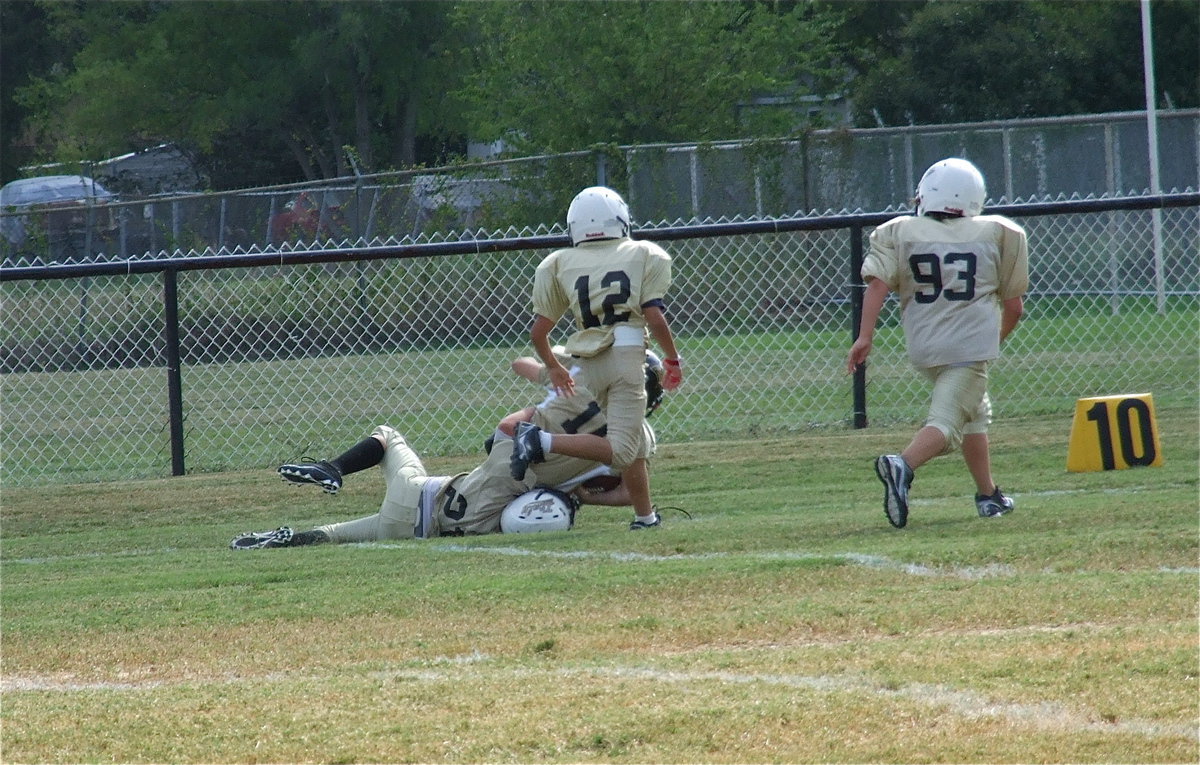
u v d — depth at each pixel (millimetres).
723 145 68625
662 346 22938
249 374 52375
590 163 68500
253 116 131500
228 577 21188
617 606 17734
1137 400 29031
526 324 50250
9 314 57188
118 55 138125
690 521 24781
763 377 46094
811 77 115812
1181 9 99062
